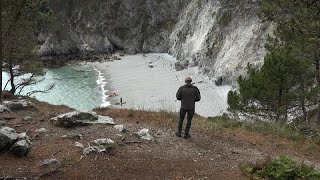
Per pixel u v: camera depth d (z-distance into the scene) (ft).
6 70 112.78
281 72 73.56
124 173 36.04
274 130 58.95
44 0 77.20
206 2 268.82
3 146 36.91
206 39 236.84
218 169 39.78
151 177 35.70
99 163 37.76
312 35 46.19
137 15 334.44
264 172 38.14
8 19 73.20
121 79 220.43
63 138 45.42
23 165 34.99
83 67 267.80
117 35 337.31
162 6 323.57
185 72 226.58
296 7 45.24
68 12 341.82
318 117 85.10
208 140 51.03
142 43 328.49
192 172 38.04
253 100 77.51
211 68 213.87
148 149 44.47
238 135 55.52
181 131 53.83
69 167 35.83
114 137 47.37
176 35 303.07
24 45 100.53
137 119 60.13
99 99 179.63
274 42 91.09
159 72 232.94
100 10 342.23
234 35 207.51
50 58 308.81
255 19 195.11
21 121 52.31
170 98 170.91
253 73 81.51
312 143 54.44
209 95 175.63
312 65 79.41
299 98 76.64
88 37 339.77
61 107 75.15
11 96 89.30
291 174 37.22
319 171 40.47
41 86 210.59
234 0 221.87
